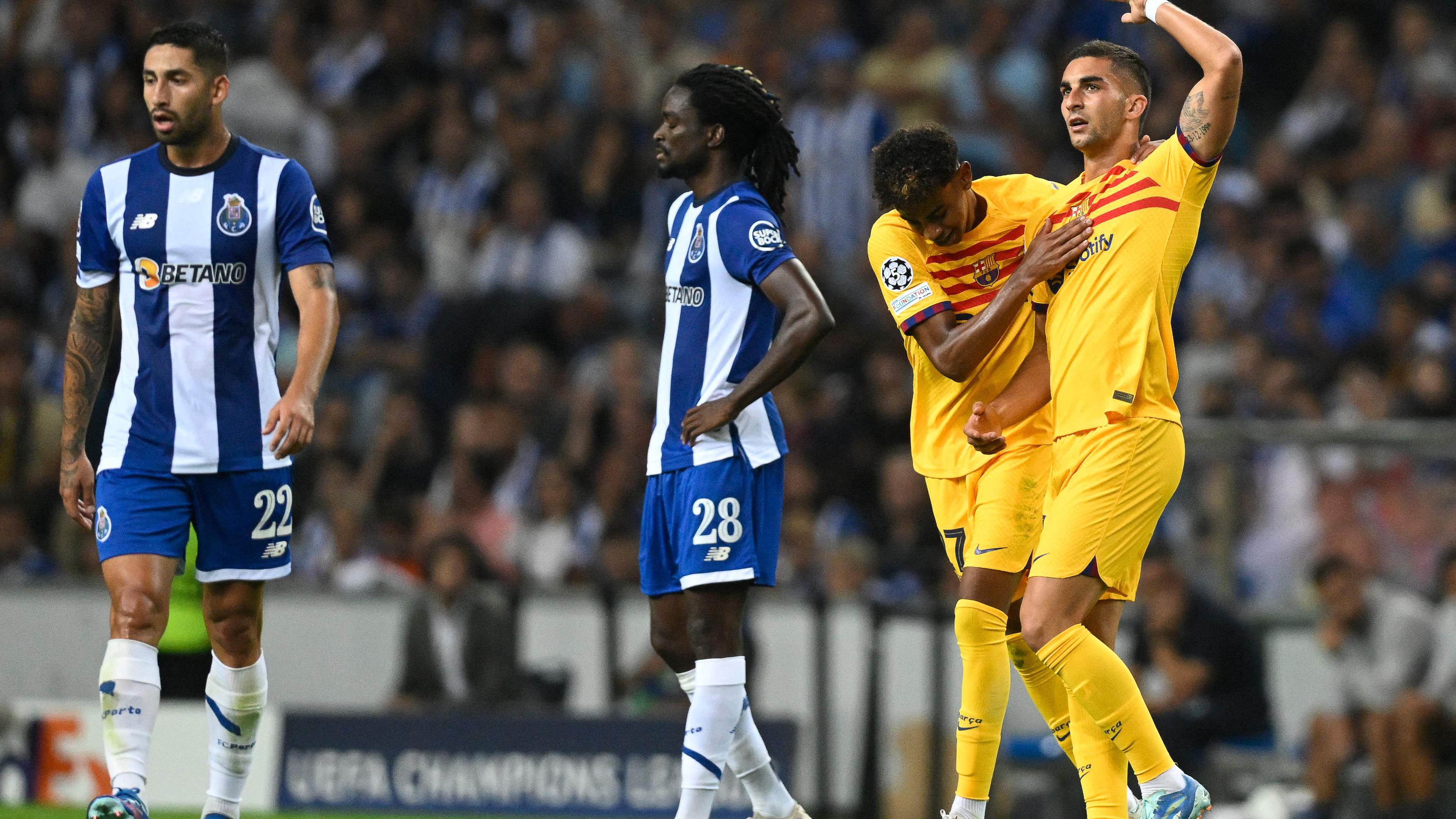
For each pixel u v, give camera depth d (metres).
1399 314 41.28
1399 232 46.38
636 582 34.91
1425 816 28.58
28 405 39.59
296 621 33.69
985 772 18.47
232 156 18.02
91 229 18.09
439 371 43.00
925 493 36.12
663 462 18.53
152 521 17.58
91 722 30.62
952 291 18.61
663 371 18.77
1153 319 17.27
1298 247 43.66
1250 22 54.47
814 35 52.75
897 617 31.50
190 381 17.78
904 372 40.09
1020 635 18.86
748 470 18.22
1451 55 51.50
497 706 31.97
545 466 37.72
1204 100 16.80
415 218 48.06
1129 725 16.94
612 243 46.41
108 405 26.11
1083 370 17.23
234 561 17.98
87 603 33.47
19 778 30.59
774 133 18.80
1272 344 41.62
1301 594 32.47
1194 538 32.56
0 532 36.44
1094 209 17.55
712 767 18.00
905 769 31.12
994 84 49.78
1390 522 32.19
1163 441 17.20
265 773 31.20
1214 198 47.62
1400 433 32.06
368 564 35.72
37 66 49.66
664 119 18.80
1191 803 16.94
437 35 54.12
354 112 50.78
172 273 17.80
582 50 52.16
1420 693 29.33
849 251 45.09
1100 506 16.95
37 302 46.53
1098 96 17.62
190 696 30.36
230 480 17.88
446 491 40.41
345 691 33.41
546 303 43.47
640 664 33.09
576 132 48.09
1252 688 29.56
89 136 50.31
